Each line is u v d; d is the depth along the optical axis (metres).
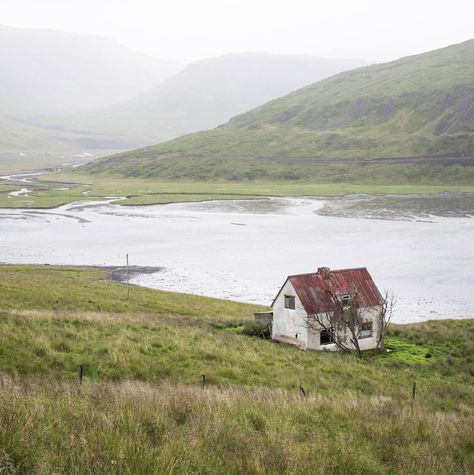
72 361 22.94
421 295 64.12
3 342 23.02
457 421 16.22
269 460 8.30
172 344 29.61
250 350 32.56
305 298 39.94
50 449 7.71
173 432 9.76
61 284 61.84
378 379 29.91
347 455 9.84
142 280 74.12
